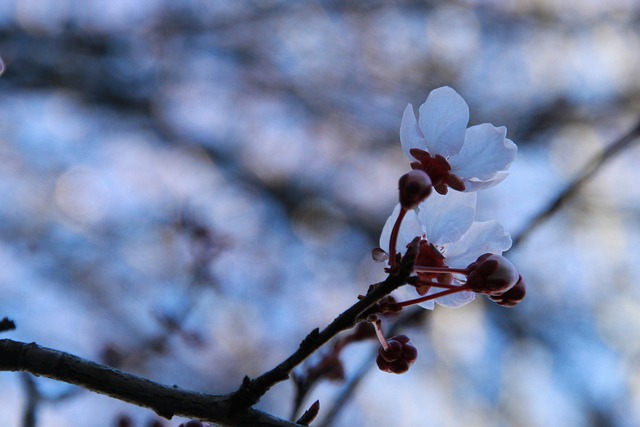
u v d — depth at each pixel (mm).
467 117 432
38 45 1422
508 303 430
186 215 724
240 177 1445
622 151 594
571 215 1321
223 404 426
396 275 421
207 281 695
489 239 437
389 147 1462
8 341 430
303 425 429
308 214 1415
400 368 429
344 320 423
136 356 692
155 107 1485
